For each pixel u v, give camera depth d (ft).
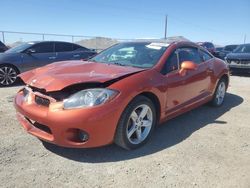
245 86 30.37
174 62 14.66
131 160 11.59
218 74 18.79
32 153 11.78
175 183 10.14
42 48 29.09
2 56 26.40
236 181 10.47
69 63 14.58
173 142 13.55
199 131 15.16
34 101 11.67
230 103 21.67
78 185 9.77
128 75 12.21
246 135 14.96
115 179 10.21
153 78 12.89
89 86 11.24
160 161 11.62
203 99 17.49
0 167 10.62
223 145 13.51
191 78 15.49
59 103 10.80
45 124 10.93
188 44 16.66
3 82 26.40
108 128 10.99
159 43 15.74
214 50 63.62
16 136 13.33
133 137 12.64
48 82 11.48
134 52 15.25
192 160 11.84
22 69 27.35
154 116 13.17
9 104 18.75
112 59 15.40
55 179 10.05
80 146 10.91
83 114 10.46
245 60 38.99
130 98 11.48
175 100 14.44
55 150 12.10
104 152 12.12
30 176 10.15
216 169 11.22
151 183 10.07
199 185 10.10
